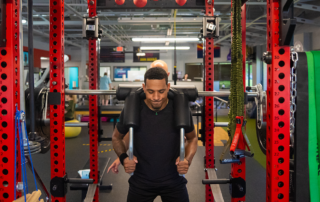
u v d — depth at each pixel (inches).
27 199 41.3
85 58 565.0
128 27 412.5
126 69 564.7
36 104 63.4
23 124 43.8
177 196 48.6
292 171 41.0
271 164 39.2
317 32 276.5
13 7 41.0
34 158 159.3
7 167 41.7
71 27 416.8
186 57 554.9
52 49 55.9
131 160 44.3
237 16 44.8
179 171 44.1
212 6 81.6
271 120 39.0
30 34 50.9
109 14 300.0
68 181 58.9
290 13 37.3
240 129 44.4
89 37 81.2
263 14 292.4
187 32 418.9
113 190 114.7
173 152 47.6
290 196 41.8
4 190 42.0
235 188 62.4
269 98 40.1
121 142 49.7
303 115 38.9
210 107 82.7
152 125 46.9
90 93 60.4
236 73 45.5
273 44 38.1
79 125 84.2
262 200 103.0
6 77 40.9
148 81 42.2
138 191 48.1
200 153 180.7
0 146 41.6
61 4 55.8
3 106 41.1
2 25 39.6
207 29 79.7
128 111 45.1
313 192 38.9
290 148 43.9
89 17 81.4
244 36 62.7
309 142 38.9
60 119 56.1
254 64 438.3
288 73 38.2
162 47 380.2
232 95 46.4
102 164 99.5
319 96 39.0
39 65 476.7
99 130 85.5
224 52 541.0
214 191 73.7
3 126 41.4
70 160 160.1
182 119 44.6
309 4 233.3
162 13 297.1
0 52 40.6
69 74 615.5
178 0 80.4
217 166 150.9
